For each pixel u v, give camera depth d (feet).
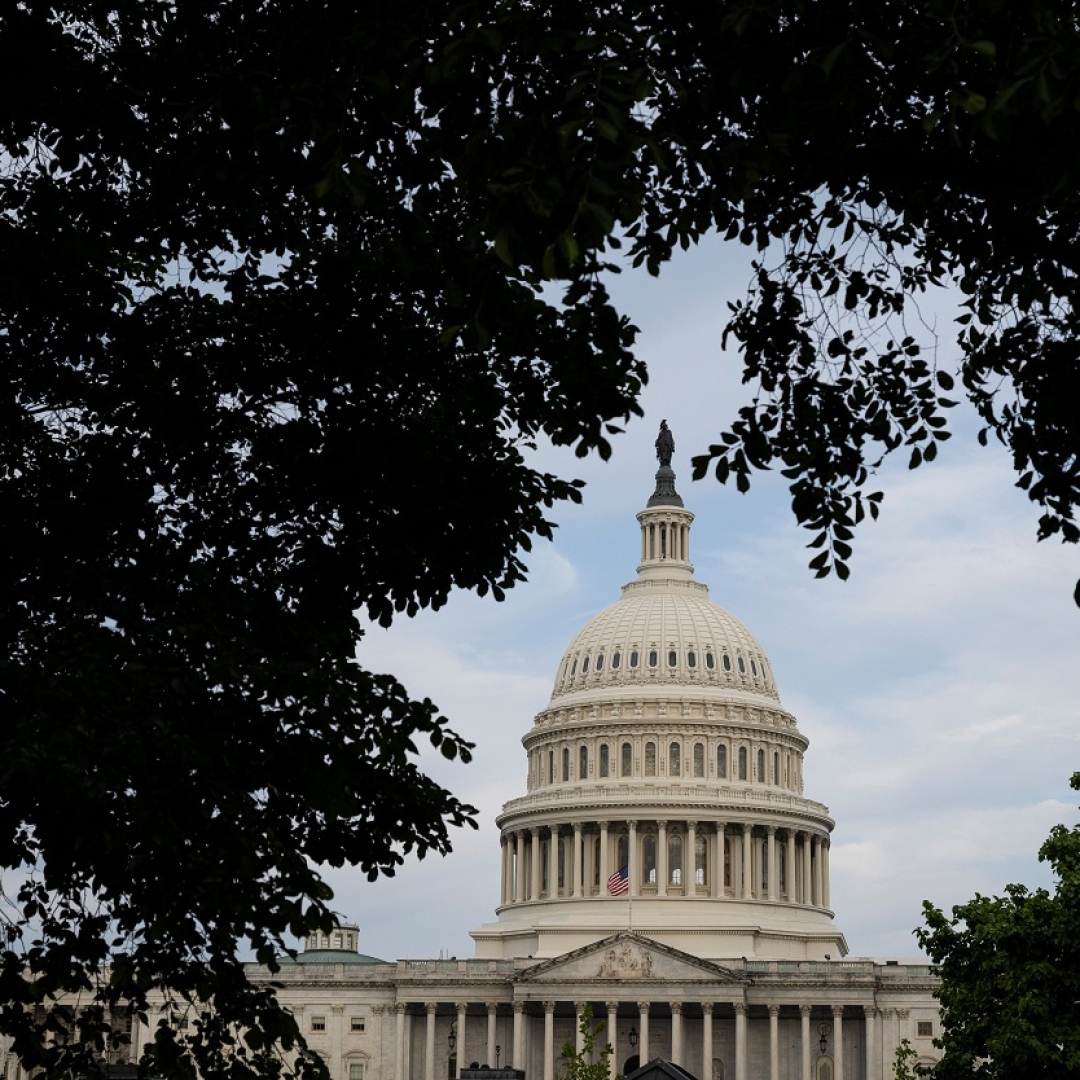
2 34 108.17
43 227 115.75
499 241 82.48
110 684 103.35
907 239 119.34
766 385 123.13
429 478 132.36
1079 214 102.53
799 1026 605.73
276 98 94.79
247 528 134.72
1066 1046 279.28
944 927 302.04
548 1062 590.96
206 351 131.44
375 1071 609.42
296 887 110.11
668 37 88.89
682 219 110.42
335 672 121.60
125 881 108.06
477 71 89.20
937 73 82.94
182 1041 111.34
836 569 125.29
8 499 119.85
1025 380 118.52
